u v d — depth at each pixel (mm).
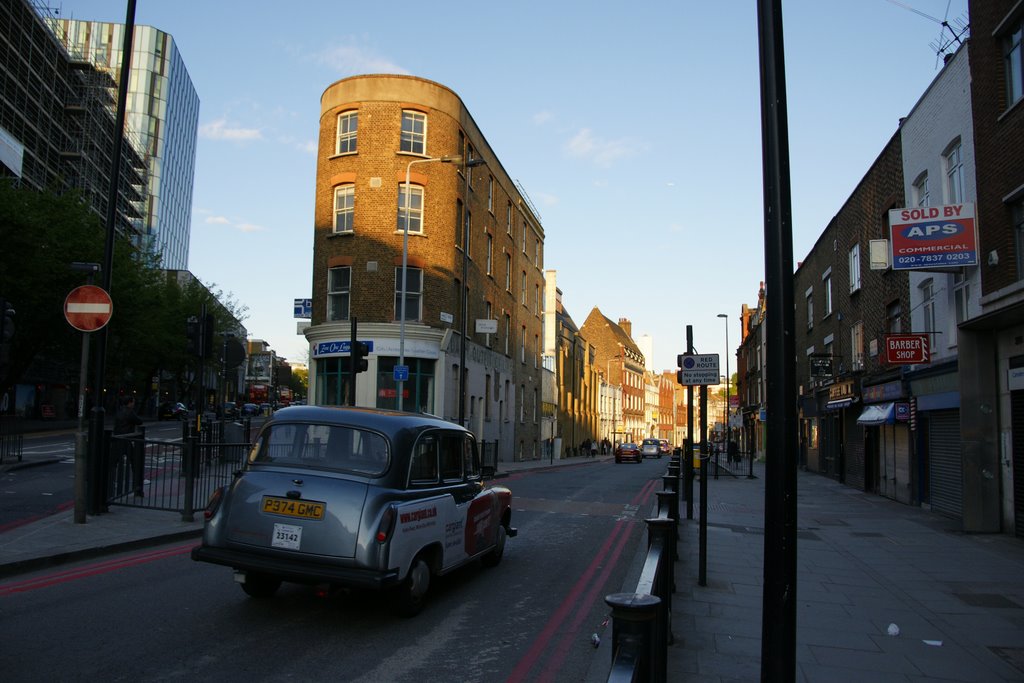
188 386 72312
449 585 7852
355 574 5855
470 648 5672
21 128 46656
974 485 12719
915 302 17000
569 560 9523
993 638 6273
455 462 7672
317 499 6094
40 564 7691
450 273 30094
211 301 62281
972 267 13211
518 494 18281
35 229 30891
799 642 6090
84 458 10102
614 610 2746
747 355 56656
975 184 13109
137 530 9625
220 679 4766
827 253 27516
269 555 6102
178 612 6320
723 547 10578
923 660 5625
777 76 3570
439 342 29016
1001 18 11914
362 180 28953
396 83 29328
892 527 13391
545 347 54625
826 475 28625
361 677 4926
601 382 81750
